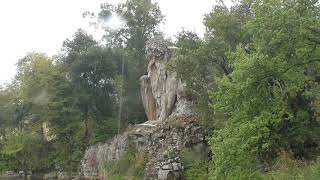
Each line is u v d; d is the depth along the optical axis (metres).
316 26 20.38
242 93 20.94
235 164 21.27
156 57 49.81
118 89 61.44
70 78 63.53
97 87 61.47
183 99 44.47
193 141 39.84
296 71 21.92
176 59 39.50
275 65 20.73
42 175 62.38
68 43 65.69
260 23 21.17
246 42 36.03
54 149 64.44
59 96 64.00
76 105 61.66
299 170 22.62
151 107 51.78
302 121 25.31
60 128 63.28
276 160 24.97
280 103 21.23
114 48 64.31
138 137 46.16
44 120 64.81
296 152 26.55
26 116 69.56
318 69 23.77
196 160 38.25
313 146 27.16
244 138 20.91
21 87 69.44
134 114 60.69
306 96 23.94
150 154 42.81
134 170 43.22
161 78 48.97
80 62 60.75
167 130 42.47
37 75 67.31
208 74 38.94
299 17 20.52
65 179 57.47
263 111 20.77
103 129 59.59
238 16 37.81
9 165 65.44
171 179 37.88
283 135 25.25
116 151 49.88
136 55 66.06
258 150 21.81
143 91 53.41
